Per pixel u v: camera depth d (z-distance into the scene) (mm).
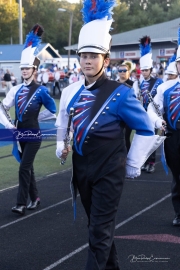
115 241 5180
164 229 5582
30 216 6188
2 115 6133
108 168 3555
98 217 3531
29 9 63312
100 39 3557
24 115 6180
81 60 3621
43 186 7816
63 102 3863
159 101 5520
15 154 6312
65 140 3762
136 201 6832
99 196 3551
